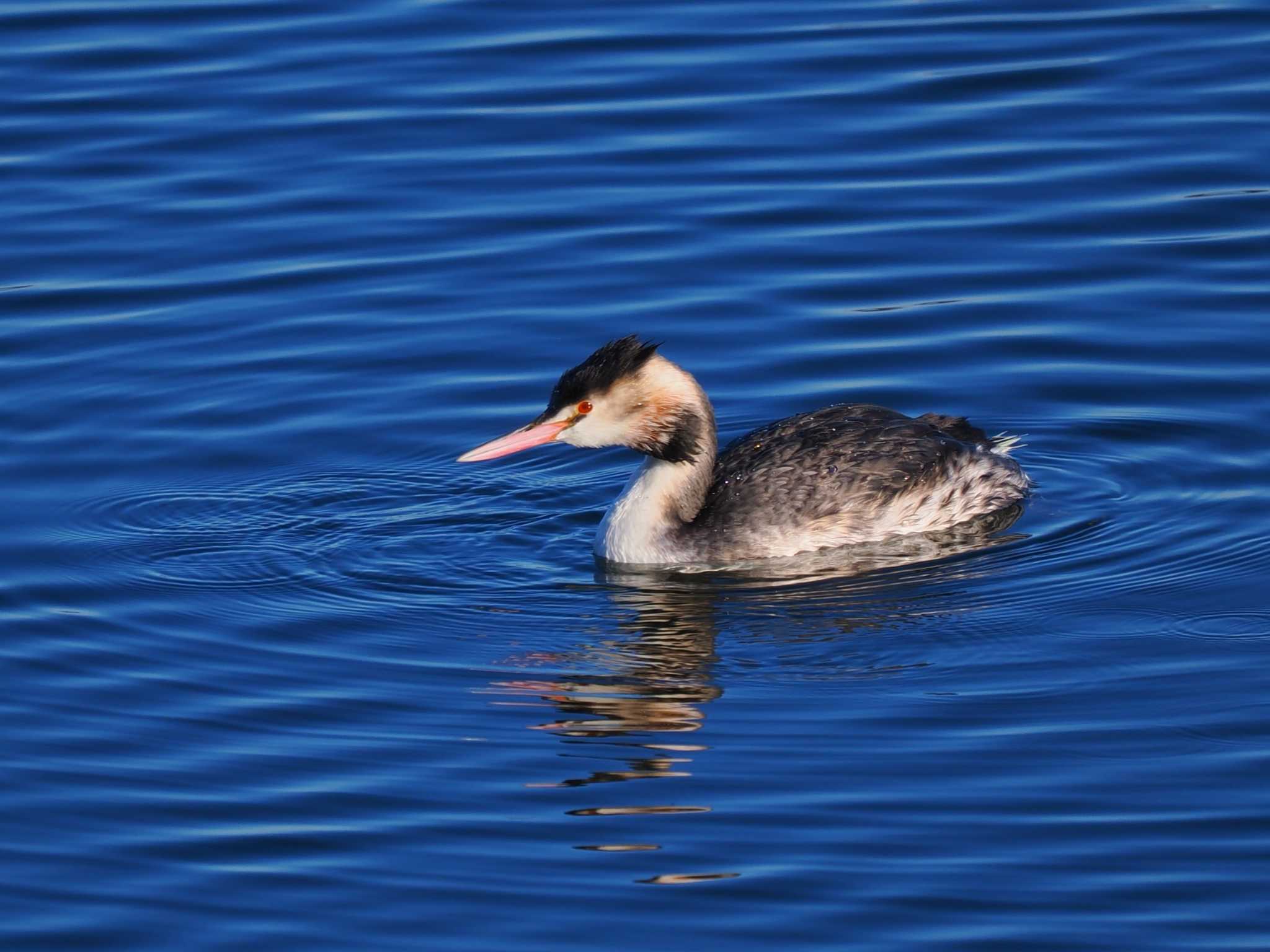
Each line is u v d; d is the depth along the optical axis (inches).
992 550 604.4
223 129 839.1
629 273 749.9
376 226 779.4
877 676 523.5
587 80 871.1
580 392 597.3
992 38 895.7
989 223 772.6
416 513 631.2
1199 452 651.5
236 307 735.1
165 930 420.5
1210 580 575.2
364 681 526.3
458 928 418.9
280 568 594.2
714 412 644.7
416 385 693.3
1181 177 792.9
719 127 836.6
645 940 413.7
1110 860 436.1
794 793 465.4
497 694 518.3
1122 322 717.3
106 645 545.6
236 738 497.4
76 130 839.7
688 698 513.3
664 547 598.9
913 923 416.5
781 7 931.3
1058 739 486.6
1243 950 405.1
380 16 926.4
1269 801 456.1
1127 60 870.4
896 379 692.7
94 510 626.2
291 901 429.4
